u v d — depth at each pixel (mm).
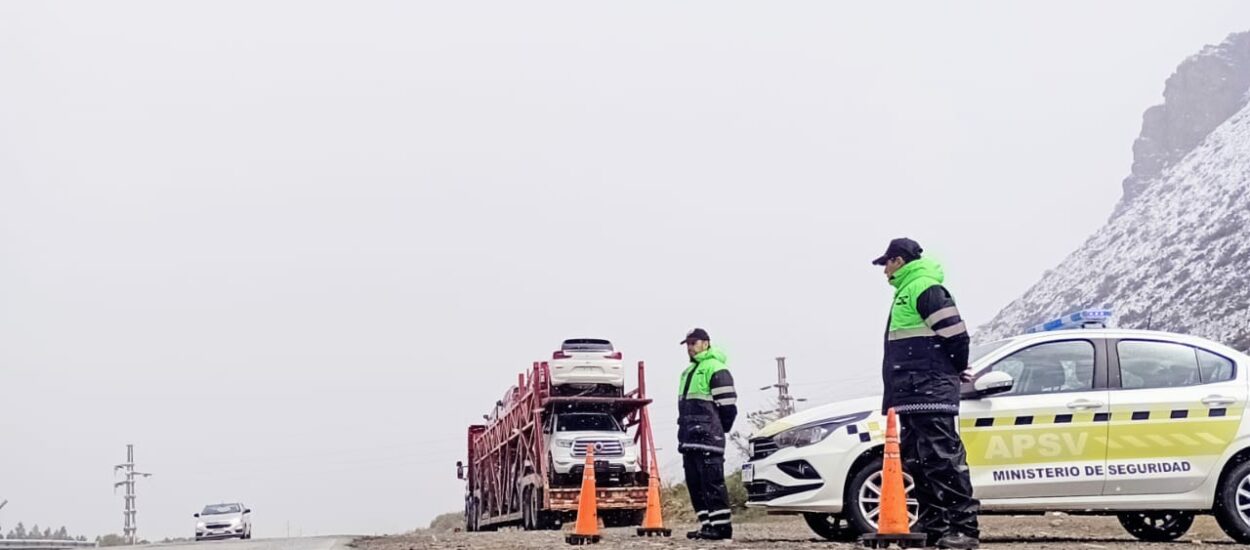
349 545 13117
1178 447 9891
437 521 43219
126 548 16531
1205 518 14445
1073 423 9953
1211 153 54188
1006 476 9930
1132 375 10133
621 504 21359
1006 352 10281
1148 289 45375
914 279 8094
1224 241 43531
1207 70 74250
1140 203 55469
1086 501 9922
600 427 21953
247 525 38531
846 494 10203
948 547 7898
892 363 8203
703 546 10047
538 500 21672
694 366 11172
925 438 8016
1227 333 37031
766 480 10641
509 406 24625
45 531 105062
